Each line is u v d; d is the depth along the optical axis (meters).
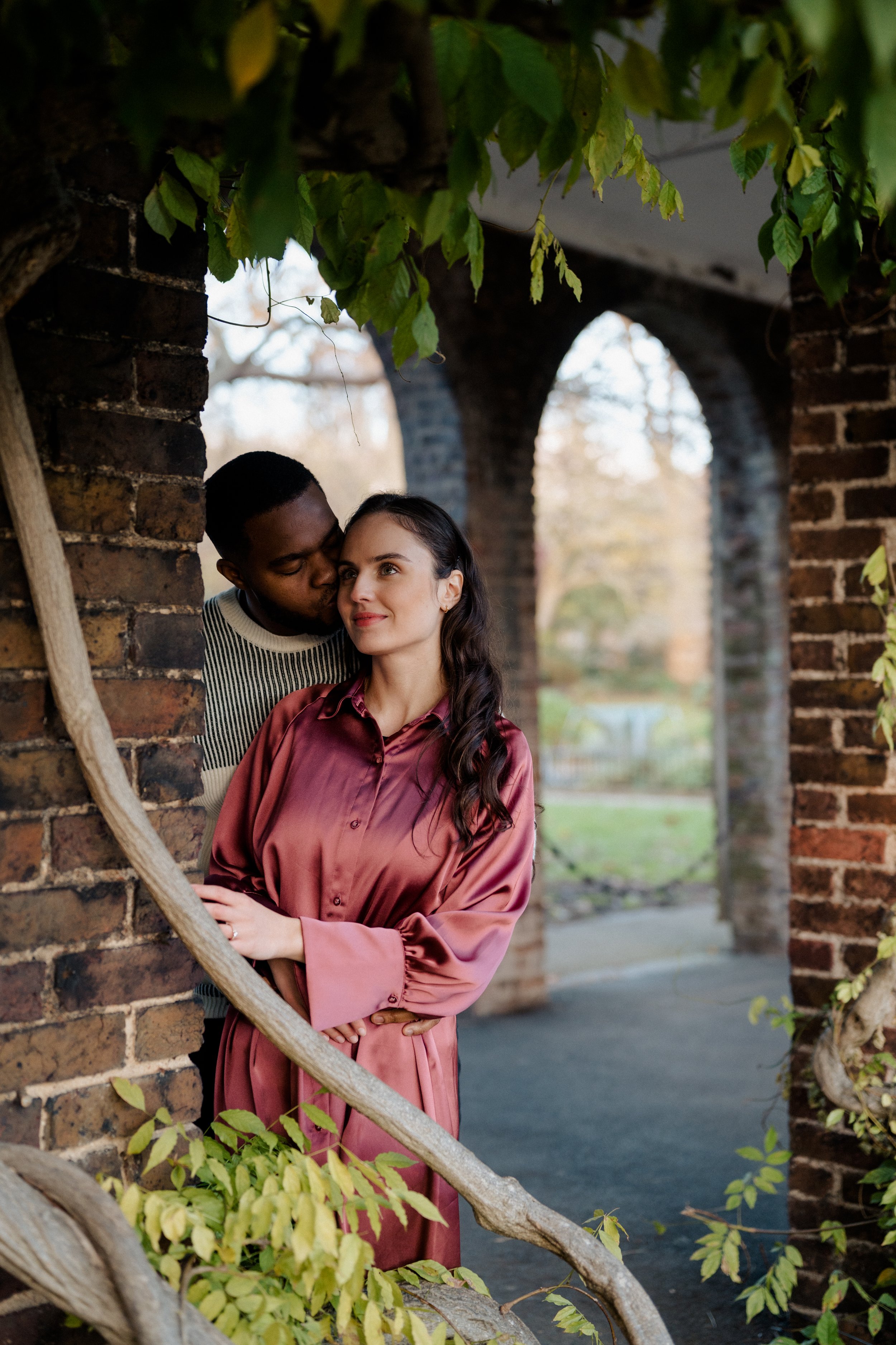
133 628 1.67
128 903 1.65
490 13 1.17
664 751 19.44
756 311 6.89
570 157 1.48
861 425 2.66
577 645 27.69
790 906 2.76
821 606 2.72
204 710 1.77
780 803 7.21
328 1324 1.60
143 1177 1.65
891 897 2.62
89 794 1.62
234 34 0.96
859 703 2.66
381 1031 1.89
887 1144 2.55
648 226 5.55
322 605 2.10
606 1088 4.83
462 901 1.91
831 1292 2.44
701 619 26.67
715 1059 5.23
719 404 7.14
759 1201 3.66
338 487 15.21
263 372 9.28
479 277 1.71
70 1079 1.60
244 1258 1.57
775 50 1.47
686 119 1.20
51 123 1.30
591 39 1.15
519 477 5.93
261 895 1.95
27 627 1.56
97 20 1.11
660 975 6.85
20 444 1.45
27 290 1.47
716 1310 2.98
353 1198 1.57
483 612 2.03
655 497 23.06
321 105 1.21
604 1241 1.78
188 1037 1.71
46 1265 1.29
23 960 1.55
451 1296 1.82
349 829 1.92
